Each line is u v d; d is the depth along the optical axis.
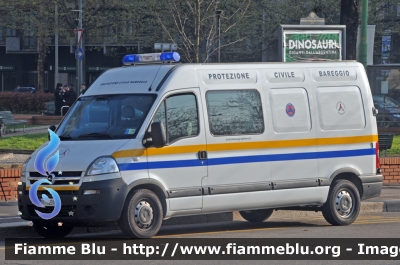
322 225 16.62
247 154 14.84
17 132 39.09
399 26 58.56
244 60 61.62
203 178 14.25
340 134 16.16
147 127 13.61
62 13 59.59
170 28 49.16
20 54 89.06
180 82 14.20
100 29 63.66
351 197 16.41
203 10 42.03
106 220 13.05
